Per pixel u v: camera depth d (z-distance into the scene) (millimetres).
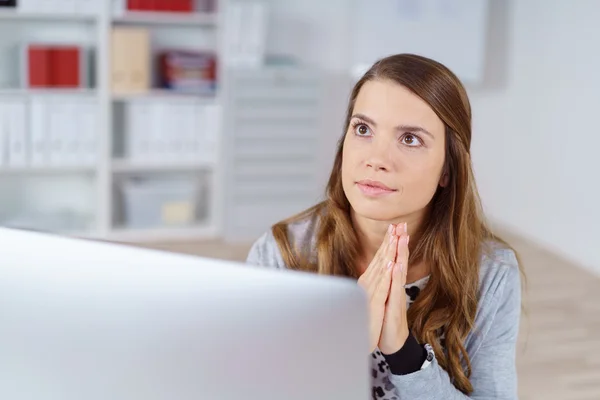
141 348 844
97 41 5746
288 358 810
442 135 1291
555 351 4156
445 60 6211
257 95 5938
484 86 6656
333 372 805
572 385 3777
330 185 1469
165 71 5953
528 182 6223
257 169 6047
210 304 821
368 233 1427
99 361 860
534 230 6191
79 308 859
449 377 1443
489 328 1497
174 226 6109
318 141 6121
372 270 1244
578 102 5598
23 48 5578
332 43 6660
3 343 899
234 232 6078
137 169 5859
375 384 1420
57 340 875
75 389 876
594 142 5457
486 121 6695
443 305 1446
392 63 1285
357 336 794
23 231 881
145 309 837
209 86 5930
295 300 801
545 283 5242
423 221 1444
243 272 811
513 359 1524
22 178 6066
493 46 6492
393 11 6332
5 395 907
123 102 5980
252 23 5895
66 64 5645
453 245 1427
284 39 6562
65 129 5672
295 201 6156
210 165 5988
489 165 6711
